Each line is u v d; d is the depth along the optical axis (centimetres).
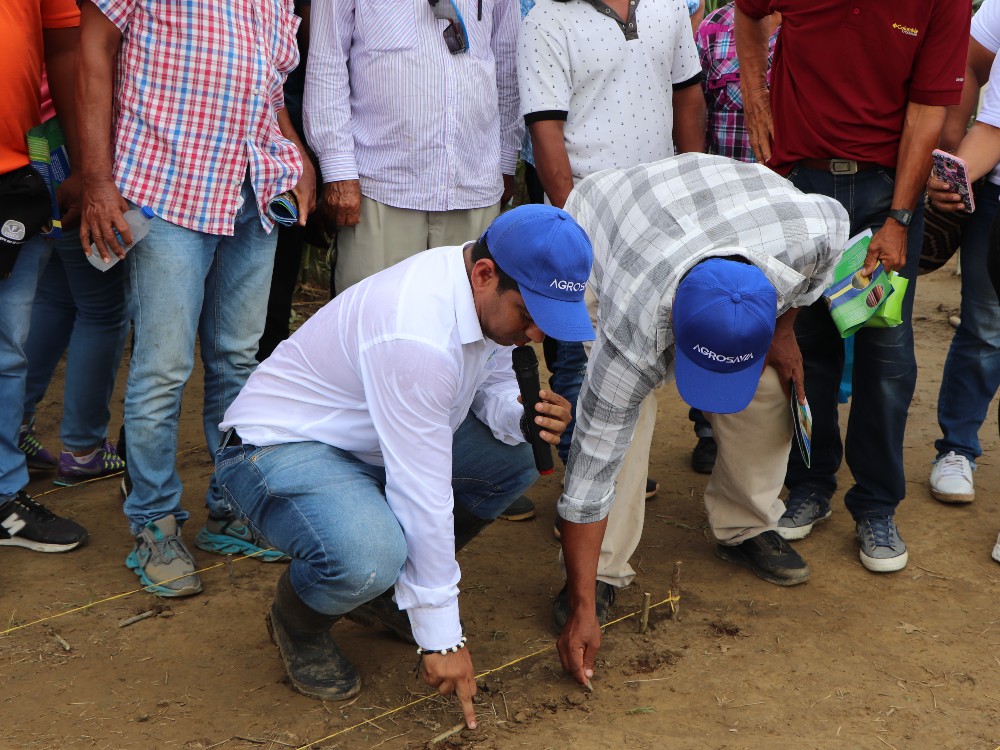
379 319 234
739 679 297
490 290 229
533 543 381
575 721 275
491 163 394
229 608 325
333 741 262
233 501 269
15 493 349
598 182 306
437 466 239
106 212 306
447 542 244
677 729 273
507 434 283
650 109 386
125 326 393
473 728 256
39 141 321
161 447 334
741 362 238
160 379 328
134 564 342
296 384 262
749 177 281
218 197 325
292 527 254
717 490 354
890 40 333
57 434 455
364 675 292
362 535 245
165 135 315
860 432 368
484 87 381
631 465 313
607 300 271
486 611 331
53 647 300
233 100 321
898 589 354
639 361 263
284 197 344
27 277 333
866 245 344
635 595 345
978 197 402
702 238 263
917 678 302
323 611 259
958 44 331
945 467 427
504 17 403
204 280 339
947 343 628
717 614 334
